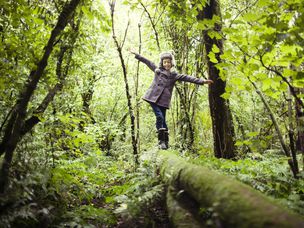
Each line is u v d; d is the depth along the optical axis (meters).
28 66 4.48
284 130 7.28
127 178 5.95
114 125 9.59
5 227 2.82
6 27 4.53
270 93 4.30
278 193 3.57
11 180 3.27
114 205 4.64
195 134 9.38
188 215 3.16
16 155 4.02
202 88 11.05
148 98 7.15
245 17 3.79
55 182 4.05
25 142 4.11
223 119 6.88
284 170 4.80
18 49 4.30
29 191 3.18
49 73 4.51
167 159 4.70
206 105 11.39
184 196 3.48
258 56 4.00
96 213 3.90
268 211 1.99
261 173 4.71
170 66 7.22
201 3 6.13
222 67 4.43
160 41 10.01
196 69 9.25
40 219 3.35
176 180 3.67
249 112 9.48
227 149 6.82
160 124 7.02
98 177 6.11
